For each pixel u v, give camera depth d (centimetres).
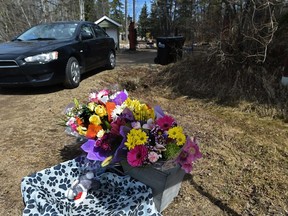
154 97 547
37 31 586
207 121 407
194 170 268
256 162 287
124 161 212
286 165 281
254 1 480
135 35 1605
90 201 207
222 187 244
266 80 486
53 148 304
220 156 296
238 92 494
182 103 506
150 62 949
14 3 1398
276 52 519
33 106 444
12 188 239
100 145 217
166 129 207
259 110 443
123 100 251
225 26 541
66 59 511
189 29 703
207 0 575
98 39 664
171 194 217
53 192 213
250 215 211
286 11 500
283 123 402
